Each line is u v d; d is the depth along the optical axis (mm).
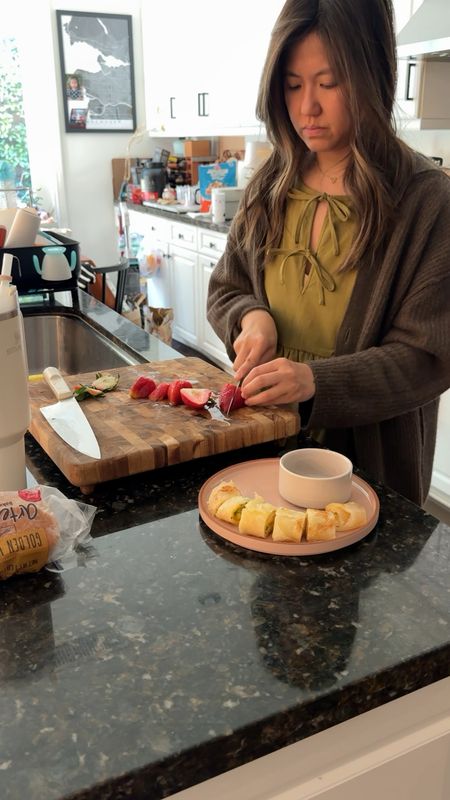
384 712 651
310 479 812
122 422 1014
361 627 649
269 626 649
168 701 562
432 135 2934
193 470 970
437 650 622
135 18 4863
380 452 1238
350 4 1006
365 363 1073
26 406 817
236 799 595
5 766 505
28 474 963
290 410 1060
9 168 4938
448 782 740
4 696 568
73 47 4738
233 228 1385
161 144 5246
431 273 1104
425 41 2016
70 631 644
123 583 714
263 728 548
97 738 528
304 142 1223
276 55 1087
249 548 770
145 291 4812
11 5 4559
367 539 795
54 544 729
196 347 4387
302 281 1242
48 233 2195
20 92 4777
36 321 1904
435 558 757
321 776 639
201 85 4094
